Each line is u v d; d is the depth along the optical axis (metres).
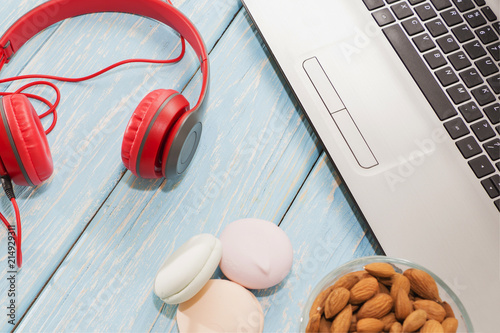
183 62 0.61
